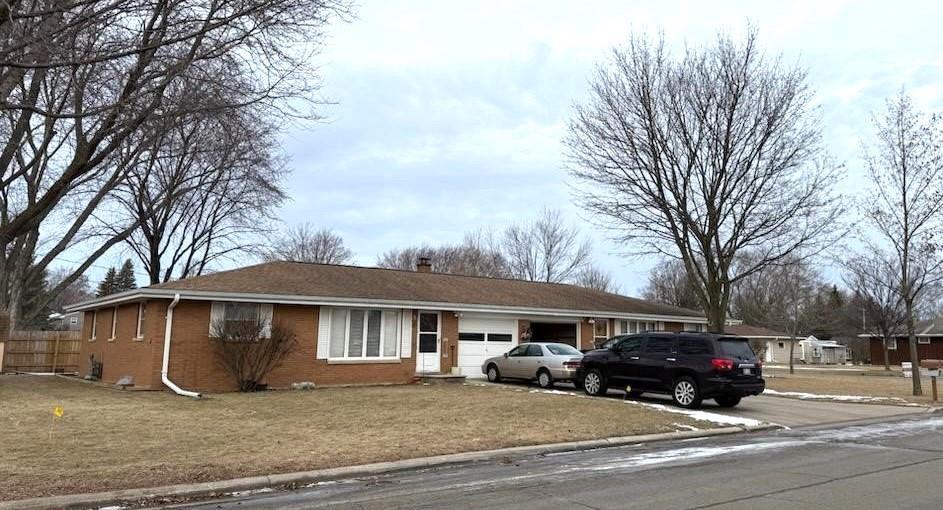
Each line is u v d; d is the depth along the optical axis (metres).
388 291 22.38
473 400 16.12
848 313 59.25
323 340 20.33
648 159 26.50
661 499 7.12
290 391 18.42
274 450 9.45
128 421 11.89
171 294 17.75
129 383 18.41
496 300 24.94
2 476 7.51
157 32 11.26
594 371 18.38
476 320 24.28
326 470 8.35
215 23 10.84
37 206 14.45
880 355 55.94
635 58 26.16
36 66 9.41
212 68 12.02
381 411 13.99
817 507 6.75
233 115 13.07
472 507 6.77
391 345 21.78
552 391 19.25
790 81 24.75
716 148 25.23
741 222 25.55
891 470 8.95
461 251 58.38
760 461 9.70
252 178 31.38
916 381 22.38
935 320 53.47
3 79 11.25
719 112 25.06
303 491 7.61
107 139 18.02
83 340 25.20
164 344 17.83
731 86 24.89
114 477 7.61
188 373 18.08
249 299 18.81
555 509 6.67
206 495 7.32
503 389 19.41
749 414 15.82
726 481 8.14
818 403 19.42
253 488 7.65
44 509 6.53
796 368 50.03
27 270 29.77
